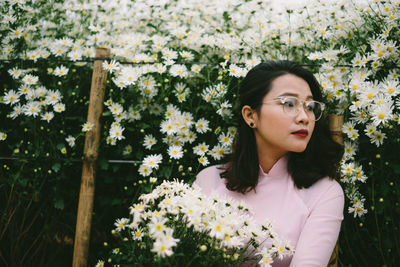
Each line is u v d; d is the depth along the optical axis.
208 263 0.88
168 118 1.60
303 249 1.04
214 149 1.57
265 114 1.16
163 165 1.61
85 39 2.10
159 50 1.71
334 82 1.49
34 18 2.03
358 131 1.50
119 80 1.58
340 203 1.15
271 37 1.76
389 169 1.46
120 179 1.70
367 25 1.64
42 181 1.73
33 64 1.84
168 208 0.90
